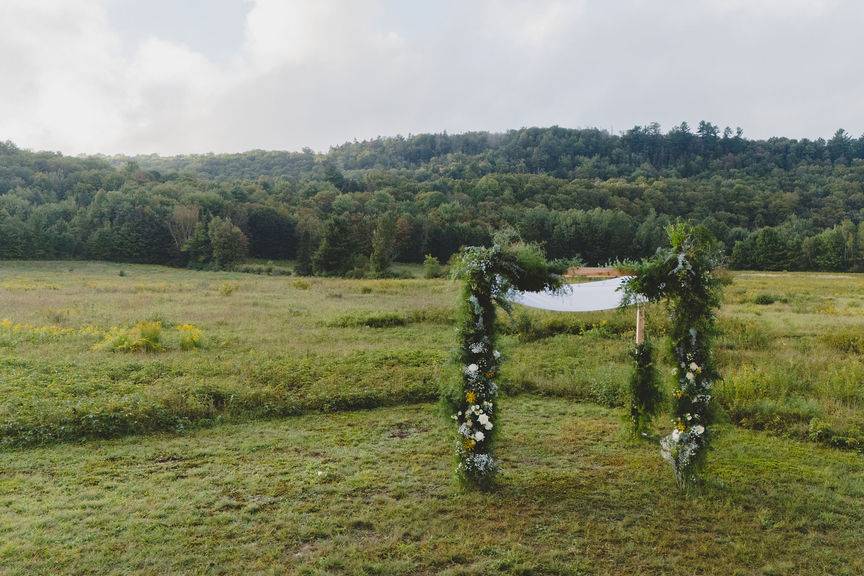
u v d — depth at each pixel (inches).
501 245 301.4
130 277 1889.8
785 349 634.2
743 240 3097.9
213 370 498.0
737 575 218.8
